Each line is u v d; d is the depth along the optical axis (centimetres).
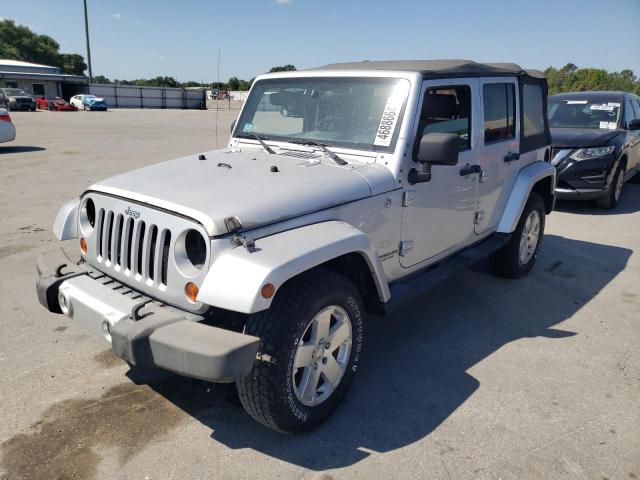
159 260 277
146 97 5656
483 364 376
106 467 268
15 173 1087
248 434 295
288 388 271
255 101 425
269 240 267
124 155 1396
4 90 4069
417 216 368
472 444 290
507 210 488
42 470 264
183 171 334
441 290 513
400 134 342
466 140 413
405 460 277
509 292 510
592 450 286
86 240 328
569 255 628
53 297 312
